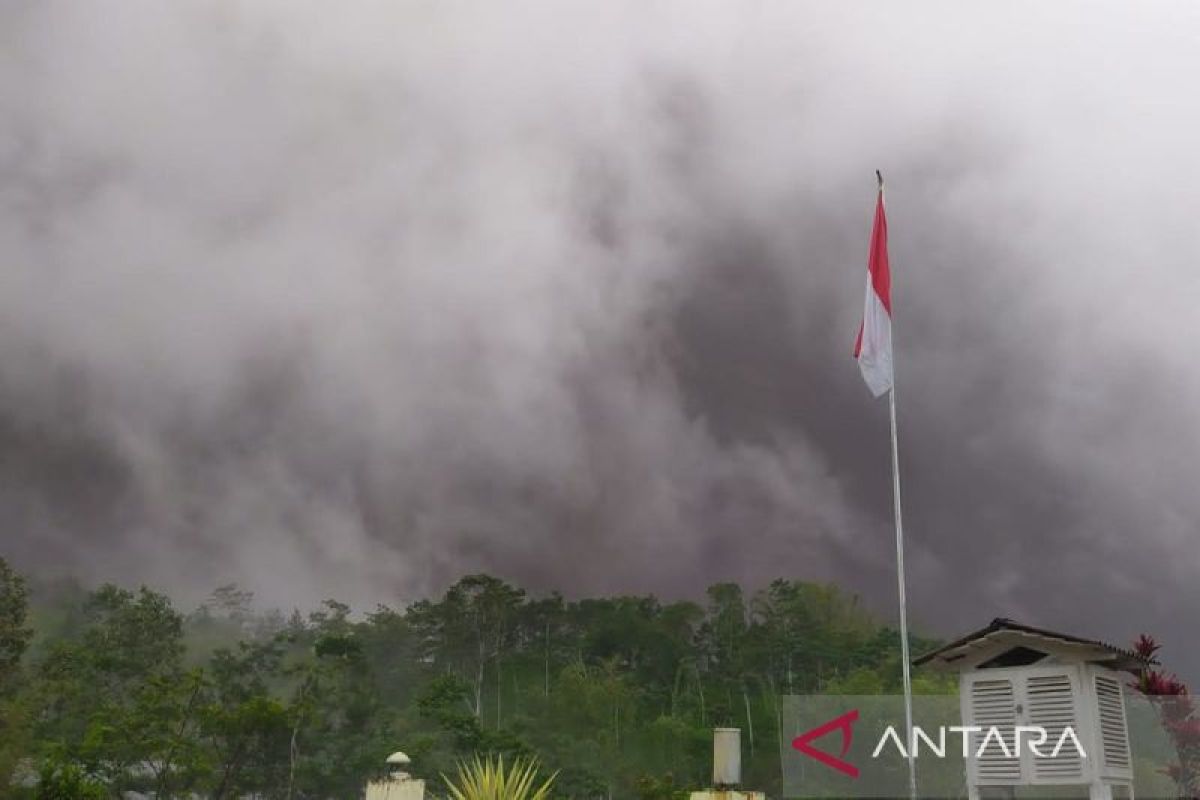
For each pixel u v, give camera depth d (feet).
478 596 327.47
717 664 322.96
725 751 48.39
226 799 168.45
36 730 201.98
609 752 248.93
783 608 330.54
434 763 185.88
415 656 316.81
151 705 166.81
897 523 42.14
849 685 264.31
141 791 156.76
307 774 181.27
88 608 267.59
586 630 331.98
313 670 208.13
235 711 176.24
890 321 47.21
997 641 32.42
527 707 278.67
